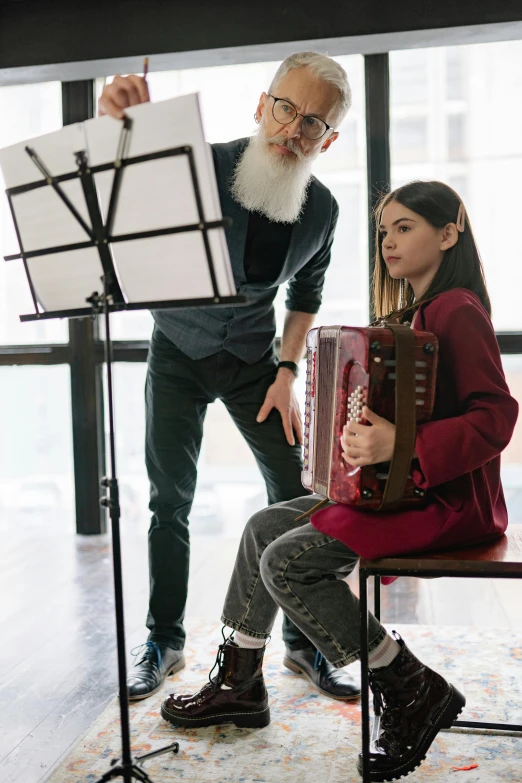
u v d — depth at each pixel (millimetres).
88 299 1432
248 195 1946
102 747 1724
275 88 1922
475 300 1561
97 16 3457
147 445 2174
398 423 1395
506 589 2941
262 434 2133
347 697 1940
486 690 1964
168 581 2141
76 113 3744
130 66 3561
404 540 1433
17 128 3867
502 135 3438
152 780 1552
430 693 1516
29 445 4035
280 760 1649
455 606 2742
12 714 1922
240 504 3869
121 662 1409
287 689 2027
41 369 3973
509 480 3551
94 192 1372
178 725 1814
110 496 1411
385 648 1538
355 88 3520
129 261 1393
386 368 1416
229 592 1817
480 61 3422
